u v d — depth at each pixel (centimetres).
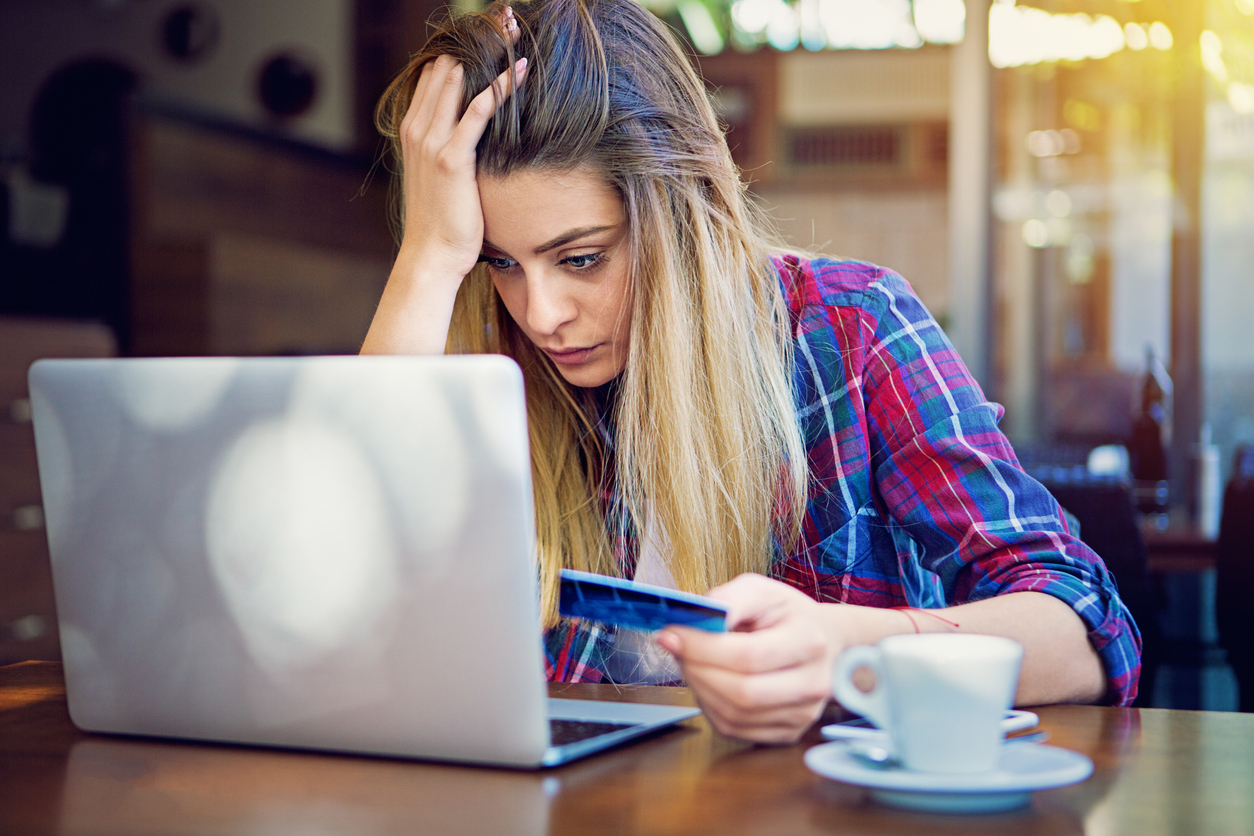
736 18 488
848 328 123
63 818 64
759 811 64
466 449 68
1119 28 362
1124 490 182
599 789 68
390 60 672
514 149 110
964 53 372
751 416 120
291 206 634
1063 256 384
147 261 482
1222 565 193
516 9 119
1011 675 65
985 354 374
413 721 72
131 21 641
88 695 82
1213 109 351
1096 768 72
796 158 554
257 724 76
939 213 559
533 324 114
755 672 73
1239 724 84
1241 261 351
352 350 616
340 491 71
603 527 130
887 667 66
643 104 113
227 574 75
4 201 493
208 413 74
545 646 126
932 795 64
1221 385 352
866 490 122
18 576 324
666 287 113
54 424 79
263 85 646
